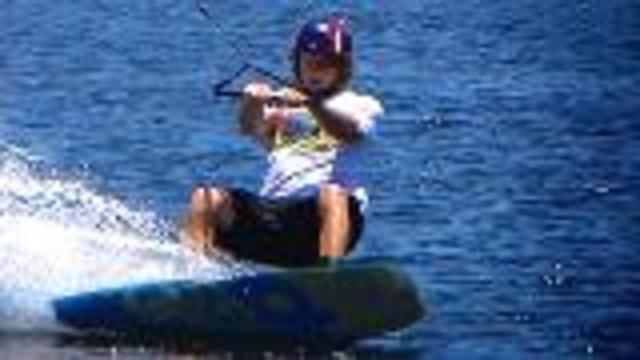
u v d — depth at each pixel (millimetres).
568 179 39094
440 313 25562
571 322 25266
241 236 24328
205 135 45656
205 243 24359
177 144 44000
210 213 24328
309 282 23219
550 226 32938
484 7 100375
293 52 24500
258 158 41781
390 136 46312
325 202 23719
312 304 23266
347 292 23172
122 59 67375
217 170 40156
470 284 27672
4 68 62750
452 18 93562
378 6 98938
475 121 50344
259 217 24203
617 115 52125
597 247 30922
